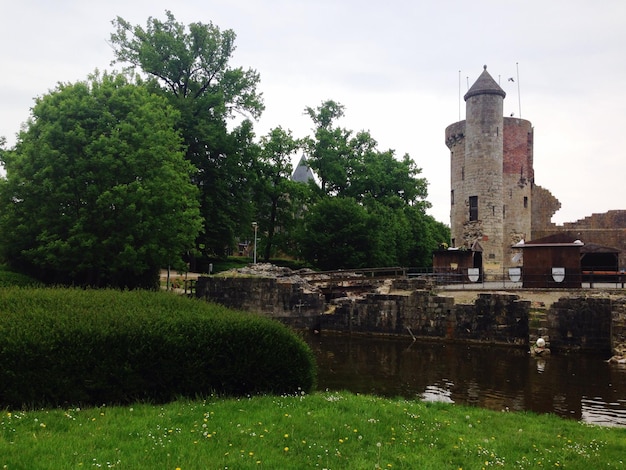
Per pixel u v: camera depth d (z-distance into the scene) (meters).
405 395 13.97
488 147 44.16
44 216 25.72
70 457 5.49
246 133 44.16
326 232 45.22
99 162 25.59
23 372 7.57
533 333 22.58
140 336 8.48
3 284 23.81
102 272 27.72
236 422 7.28
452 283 36.09
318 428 7.32
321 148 50.22
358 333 27.41
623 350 19.80
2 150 29.27
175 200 28.38
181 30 41.00
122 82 30.30
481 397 13.84
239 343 9.30
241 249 68.56
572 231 46.47
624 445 8.30
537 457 7.28
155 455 5.75
